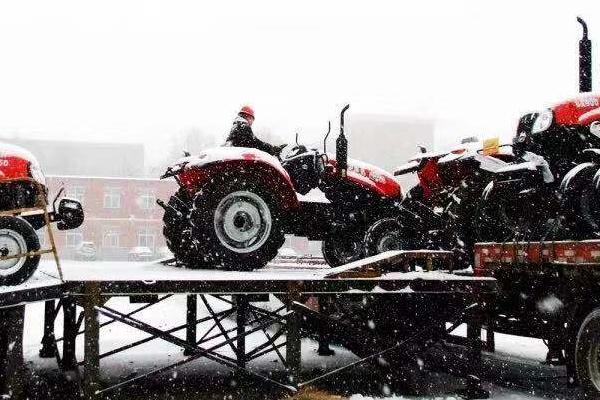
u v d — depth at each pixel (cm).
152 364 607
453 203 571
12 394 364
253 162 472
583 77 505
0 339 376
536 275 469
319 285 431
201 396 472
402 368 533
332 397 467
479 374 459
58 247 3569
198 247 484
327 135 573
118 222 3672
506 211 509
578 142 463
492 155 567
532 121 483
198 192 477
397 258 473
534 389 497
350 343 514
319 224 579
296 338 425
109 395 473
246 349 698
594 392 403
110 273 445
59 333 852
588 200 429
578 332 421
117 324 919
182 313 1076
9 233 388
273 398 467
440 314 486
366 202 584
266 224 480
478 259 524
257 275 436
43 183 426
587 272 411
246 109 562
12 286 371
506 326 509
